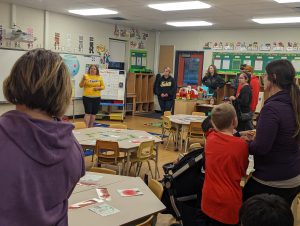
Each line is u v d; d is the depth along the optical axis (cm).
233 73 1035
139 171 496
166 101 906
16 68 102
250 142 223
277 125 198
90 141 442
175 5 700
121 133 507
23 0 738
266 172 207
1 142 92
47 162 96
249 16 785
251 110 591
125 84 1038
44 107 102
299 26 908
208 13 775
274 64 208
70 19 927
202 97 867
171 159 598
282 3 626
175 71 1163
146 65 1188
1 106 751
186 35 1130
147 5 714
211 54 1080
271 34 967
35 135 95
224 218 222
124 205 220
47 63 102
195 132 609
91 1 704
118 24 1062
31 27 834
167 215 359
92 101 787
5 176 90
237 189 223
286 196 208
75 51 952
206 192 231
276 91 208
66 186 104
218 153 227
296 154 208
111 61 1080
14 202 91
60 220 103
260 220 111
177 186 272
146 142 442
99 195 235
